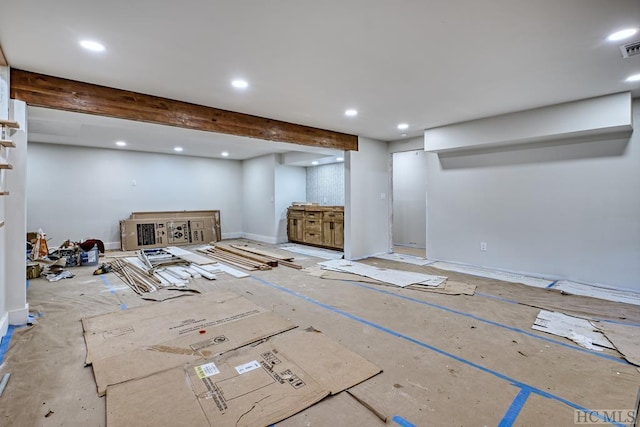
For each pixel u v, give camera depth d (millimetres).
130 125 3822
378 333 2678
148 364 2125
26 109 2930
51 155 6457
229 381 1934
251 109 4098
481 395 1850
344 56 2594
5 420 1623
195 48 2453
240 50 2490
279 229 8156
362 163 5949
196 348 2354
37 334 2645
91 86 3184
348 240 5844
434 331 2721
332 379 1972
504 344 2482
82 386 1914
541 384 1959
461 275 4621
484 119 4488
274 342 2467
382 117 4465
